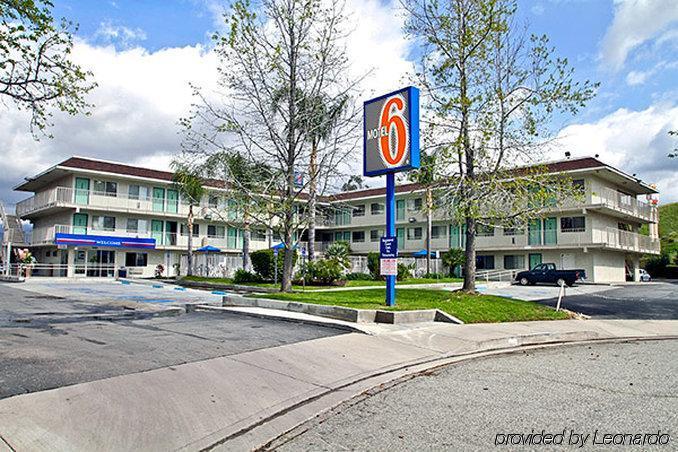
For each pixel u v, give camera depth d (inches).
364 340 377.7
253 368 281.9
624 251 1635.1
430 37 643.5
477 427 198.5
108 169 1571.1
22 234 1851.6
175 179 1321.4
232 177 702.5
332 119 709.3
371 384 272.7
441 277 1386.6
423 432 193.3
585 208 1409.9
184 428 191.9
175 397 222.7
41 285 1024.9
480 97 616.4
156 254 1699.1
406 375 294.2
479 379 282.4
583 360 342.6
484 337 414.0
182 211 1715.1
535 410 220.4
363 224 1964.8
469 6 627.8
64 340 340.5
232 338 369.1
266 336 382.0
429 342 389.1
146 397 218.8
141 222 1665.8
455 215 639.8
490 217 655.1
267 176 713.0
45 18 336.5
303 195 895.7
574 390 256.2
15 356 282.0
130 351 309.0
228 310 549.0
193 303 653.3
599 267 1498.5
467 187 633.0
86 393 217.2
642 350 389.7
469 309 531.2
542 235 1530.5
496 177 628.1
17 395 209.0
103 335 367.6
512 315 534.9
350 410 223.9
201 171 878.4
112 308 573.3
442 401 236.4
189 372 262.5
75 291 858.1
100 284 1106.1
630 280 1764.3
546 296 899.4
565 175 873.5
